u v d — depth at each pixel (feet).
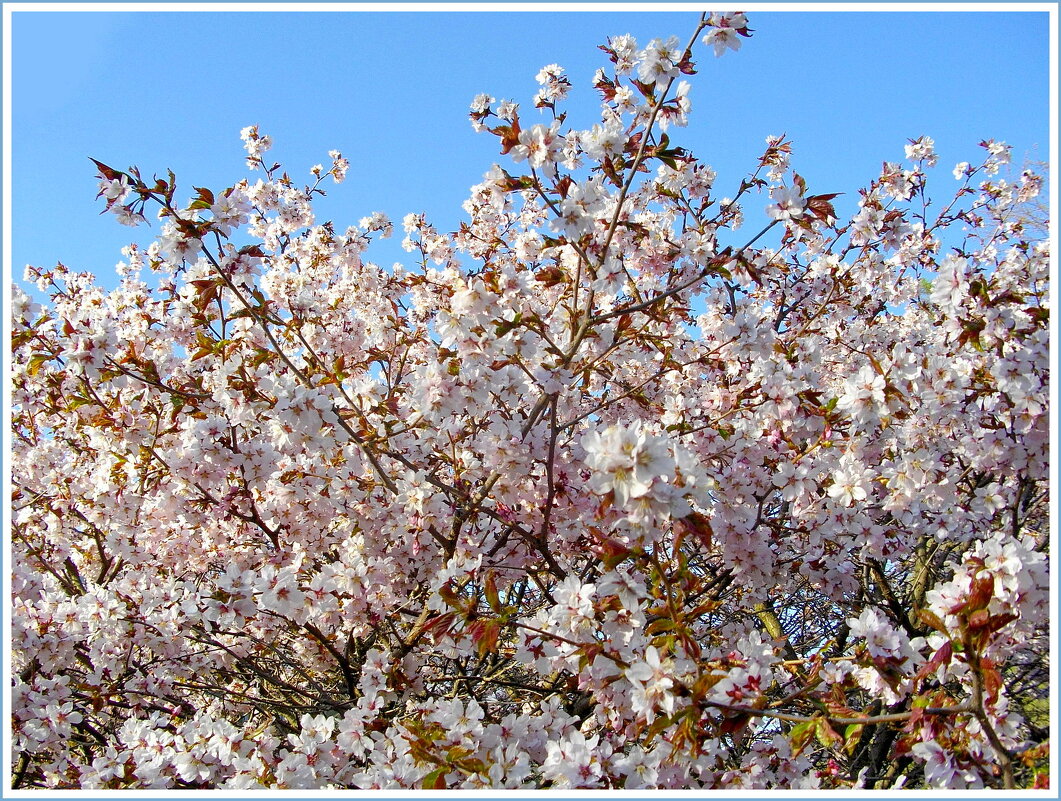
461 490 13.78
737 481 12.39
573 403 15.01
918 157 21.38
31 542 18.34
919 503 12.66
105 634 12.41
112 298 19.33
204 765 10.15
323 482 13.92
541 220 21.34
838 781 9.86
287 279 18.52
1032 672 13.78
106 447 14.83
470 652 10.89
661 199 18.70
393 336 18.99
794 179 12.28
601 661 9.04
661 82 11.74
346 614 12.69
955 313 12.47
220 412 13.46
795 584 15.17
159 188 11.43
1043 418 12.03
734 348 13.84
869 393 11.59
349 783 10.38
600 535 8.76
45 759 12.82
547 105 14.88
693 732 7.74
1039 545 15.23
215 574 15.90
